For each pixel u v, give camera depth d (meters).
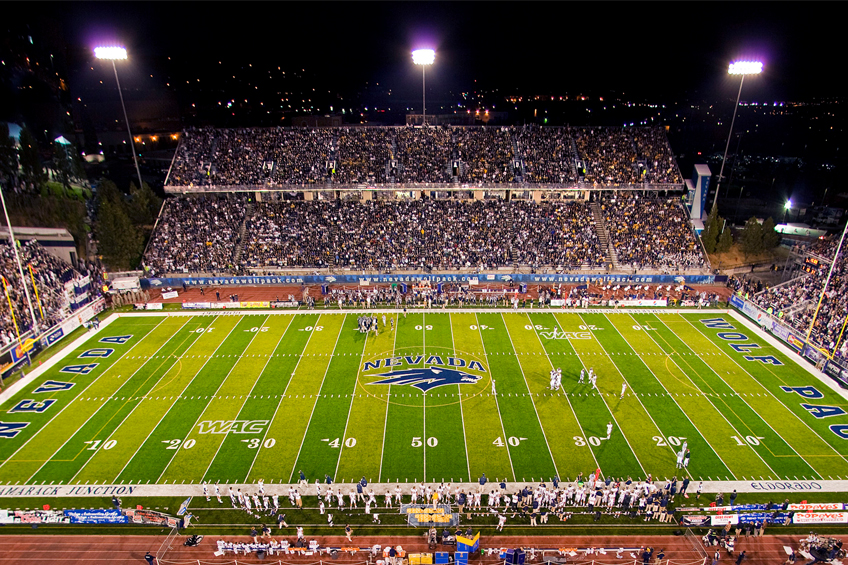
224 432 25.25
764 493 21.34
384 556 18.42
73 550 19.00
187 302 41.31
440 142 55.31
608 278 44.62
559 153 54.31
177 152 53.22
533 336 35.28
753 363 31.69
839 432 25.20
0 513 20.05
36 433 25.22
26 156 44.53
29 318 34.44
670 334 35.56
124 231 45.00
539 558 18.39
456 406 27.23
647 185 51.31
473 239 47.97
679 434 25.00
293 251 47.25
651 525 20.02
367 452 23.78
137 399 28.08
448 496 20.94
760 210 65.69
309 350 33.50
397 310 39.78
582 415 26.47
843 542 19.27
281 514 20.20
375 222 49.69
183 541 19.41
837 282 36.19
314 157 53.31
